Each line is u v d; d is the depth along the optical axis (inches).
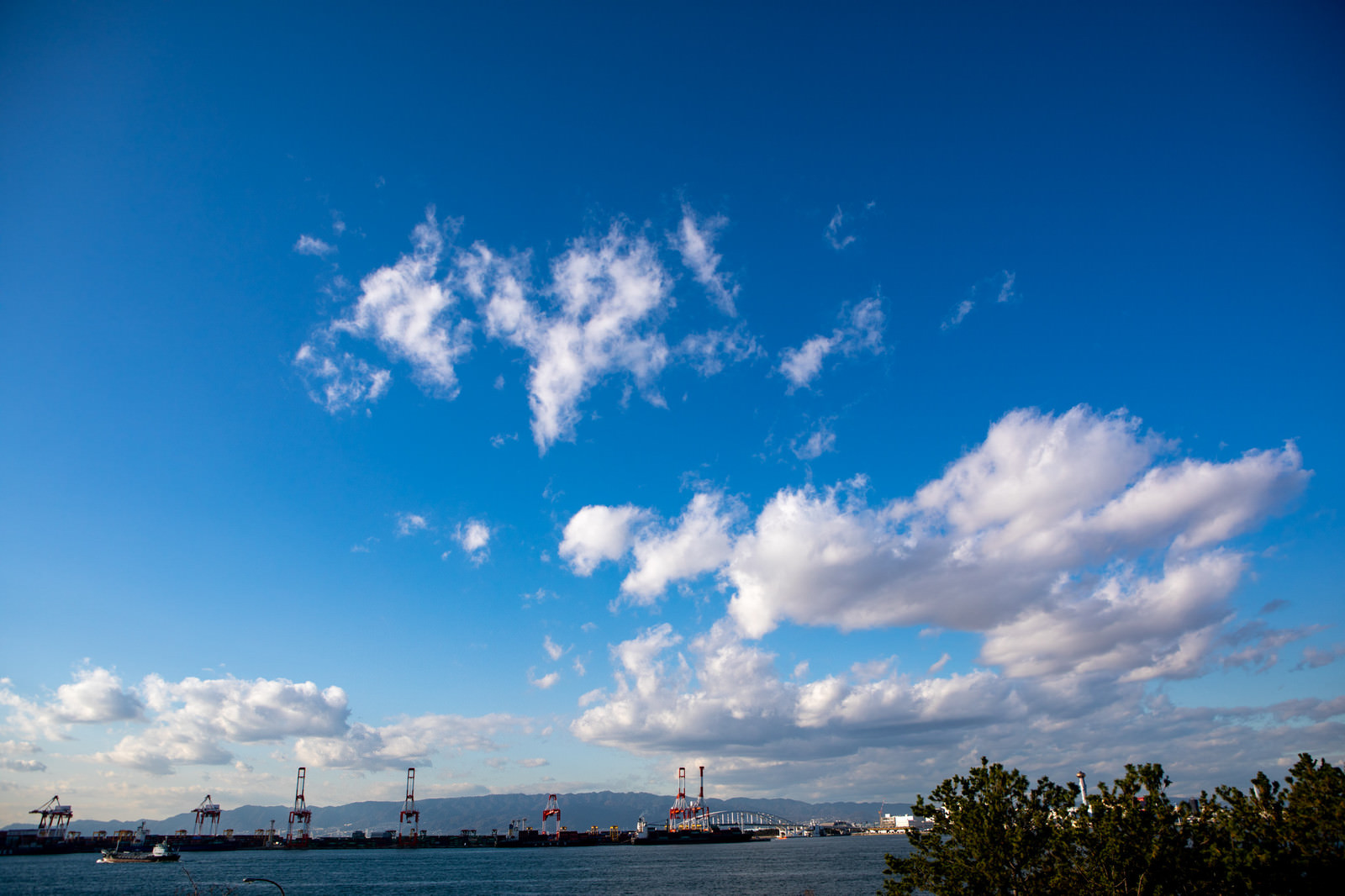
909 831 1405.0
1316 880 1054.4
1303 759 1155.3
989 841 1248.8
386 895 7637.8
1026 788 1315.2
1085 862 1239.5
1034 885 1250.0
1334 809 1063.6
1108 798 1239.5
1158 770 1230.9
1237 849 1125.1
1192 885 1150.3
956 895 1272.1
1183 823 1193.4
